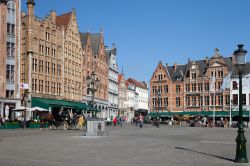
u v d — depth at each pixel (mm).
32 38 57938
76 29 73688
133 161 14180
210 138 29750
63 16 72000
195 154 17000
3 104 50844
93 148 19250
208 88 95125
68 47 69688
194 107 97188
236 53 15320
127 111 117375
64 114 54562
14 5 53969
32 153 16469
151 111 104312
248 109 85812
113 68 101188
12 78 53406
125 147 20094
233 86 89625
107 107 94625
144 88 144250
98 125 30219
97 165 12953
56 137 28109
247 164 13797
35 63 58812
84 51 77812
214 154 17094
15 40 54094
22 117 53406
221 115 90125
